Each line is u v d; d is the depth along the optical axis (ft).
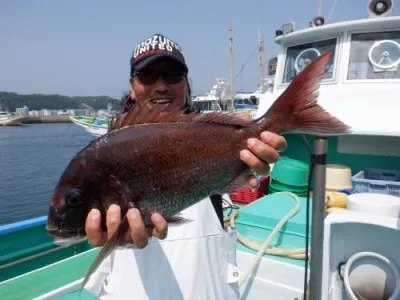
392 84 5.60
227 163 1.99
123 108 2.81
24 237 4.13
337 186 4.99
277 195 5.10
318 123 1.95
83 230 1.81
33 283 3.76
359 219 3.48
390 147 5.84
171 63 2.87
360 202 3.75
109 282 2.45
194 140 1.93
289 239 4.23
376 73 5.76
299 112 1.99
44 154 36.40
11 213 17.51
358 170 6.07
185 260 2.41
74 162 1.83
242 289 4.09
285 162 5.57
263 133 1.96
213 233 2.56
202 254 2.45
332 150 6.26
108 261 2.49
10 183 23.75
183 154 1.91
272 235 4.04
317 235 3.24
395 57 5.67
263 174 2.01
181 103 2.98
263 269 4.05
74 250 4.58
